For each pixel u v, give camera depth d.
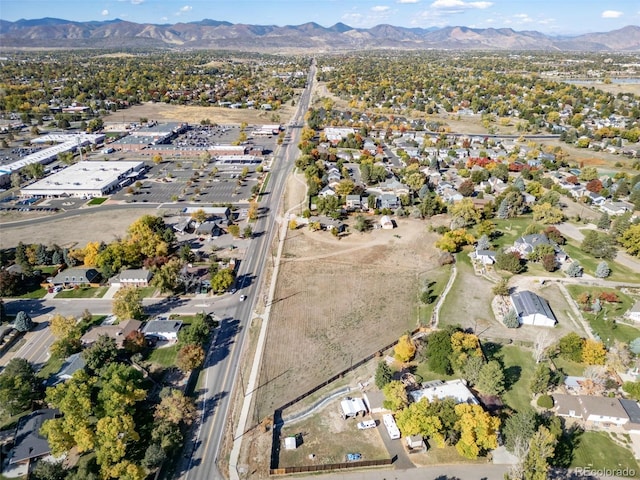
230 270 114.94
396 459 66.62
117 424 63.66
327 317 100.88
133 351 85.12
